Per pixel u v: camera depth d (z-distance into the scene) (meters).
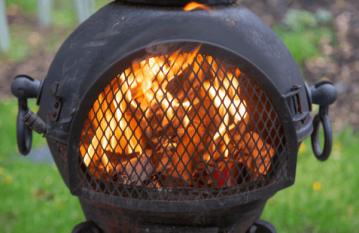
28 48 4.73
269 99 1.61
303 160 2.59
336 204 2.17
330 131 1.71
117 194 1.62
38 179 2.38
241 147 1.63
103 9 1.67
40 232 2.07
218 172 1.63
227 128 1.60
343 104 3.33
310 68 3.79
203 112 1.61
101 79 1.58
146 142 1.62
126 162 1.63
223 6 1.65
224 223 1.67
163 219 1.65
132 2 1.65
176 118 1.60
